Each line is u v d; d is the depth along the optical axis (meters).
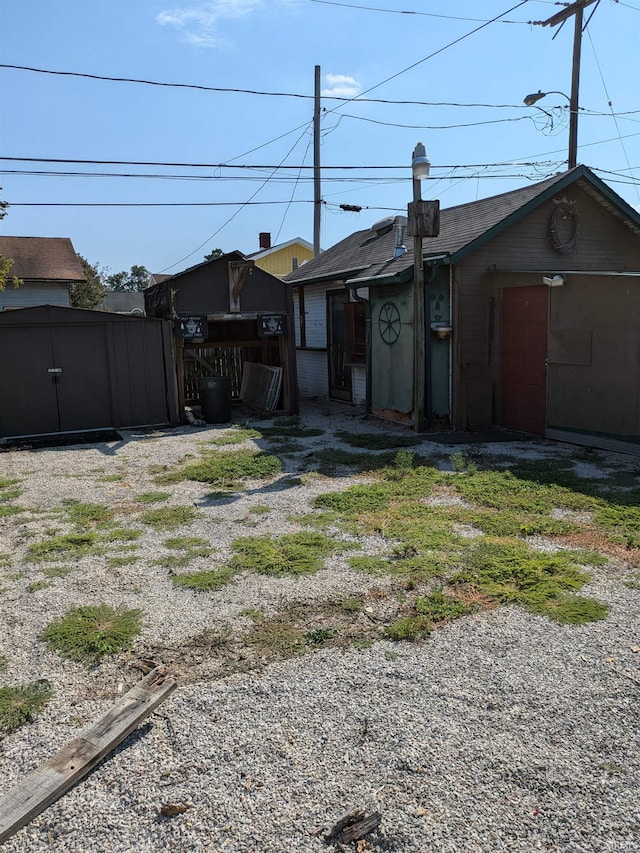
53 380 10.12
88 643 3.44
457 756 2.52
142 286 71.88
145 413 10.73
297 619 3.68
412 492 6.20
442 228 11.23
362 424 10.58
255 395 12.84
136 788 2.38
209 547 4.89
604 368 7.83
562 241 9.86
